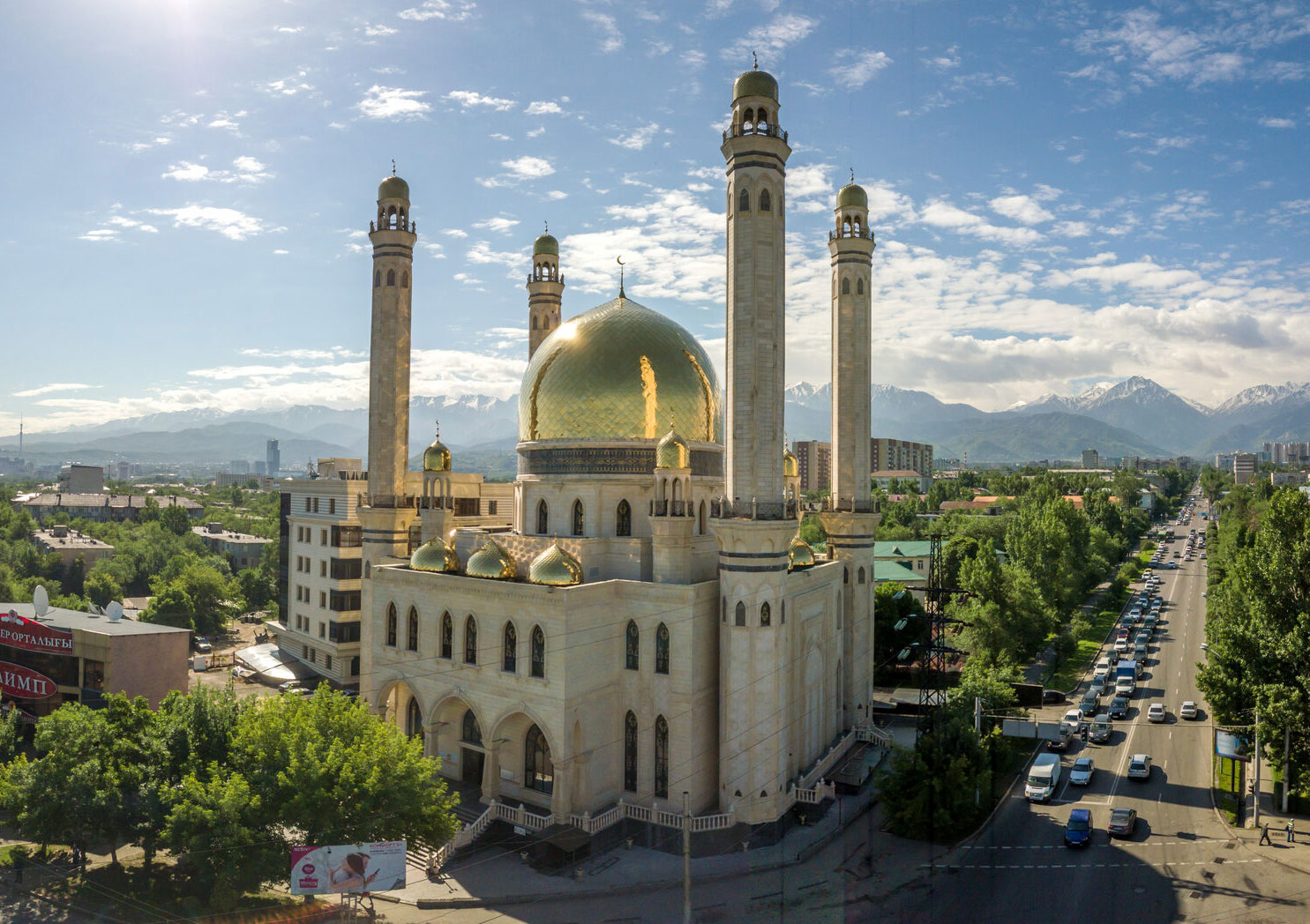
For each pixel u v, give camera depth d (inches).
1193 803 2233.0
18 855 1870.1
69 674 2743.6
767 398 2097.7
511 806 2082.9
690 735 2049.7
